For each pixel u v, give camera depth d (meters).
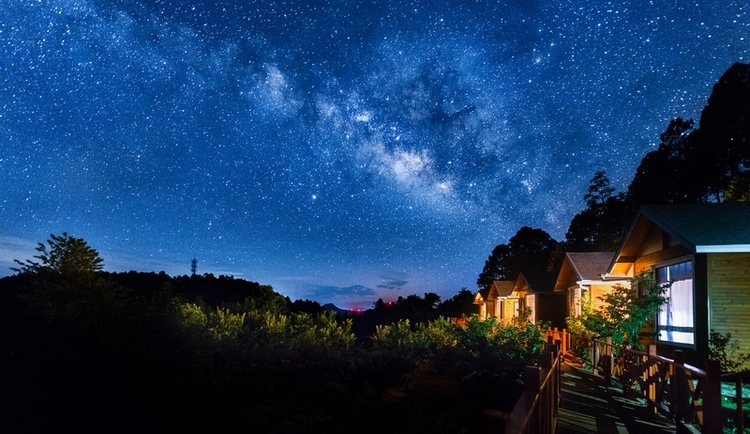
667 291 14.95
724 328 12.34
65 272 11.54
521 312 19.12
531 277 31.86
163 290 9.52
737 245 11.77
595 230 44.25
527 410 3.47
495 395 9.52
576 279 23.73
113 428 7.11
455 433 7.83
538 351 11.34
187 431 7.38
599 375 12.91
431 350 12.80
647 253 16.59
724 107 30.55
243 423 7.90
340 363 12.10
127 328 8.41
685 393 7.19
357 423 9.11
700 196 32.38
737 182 25.17
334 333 14.61
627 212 36.38
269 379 9.57
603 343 12.74
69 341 8.20
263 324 12.93
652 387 8.80
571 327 17.88
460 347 12.09
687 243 12.19
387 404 10.07
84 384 7.76
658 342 15.27
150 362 8.23
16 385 7.54
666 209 14.55
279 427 8.16
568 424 7.61
